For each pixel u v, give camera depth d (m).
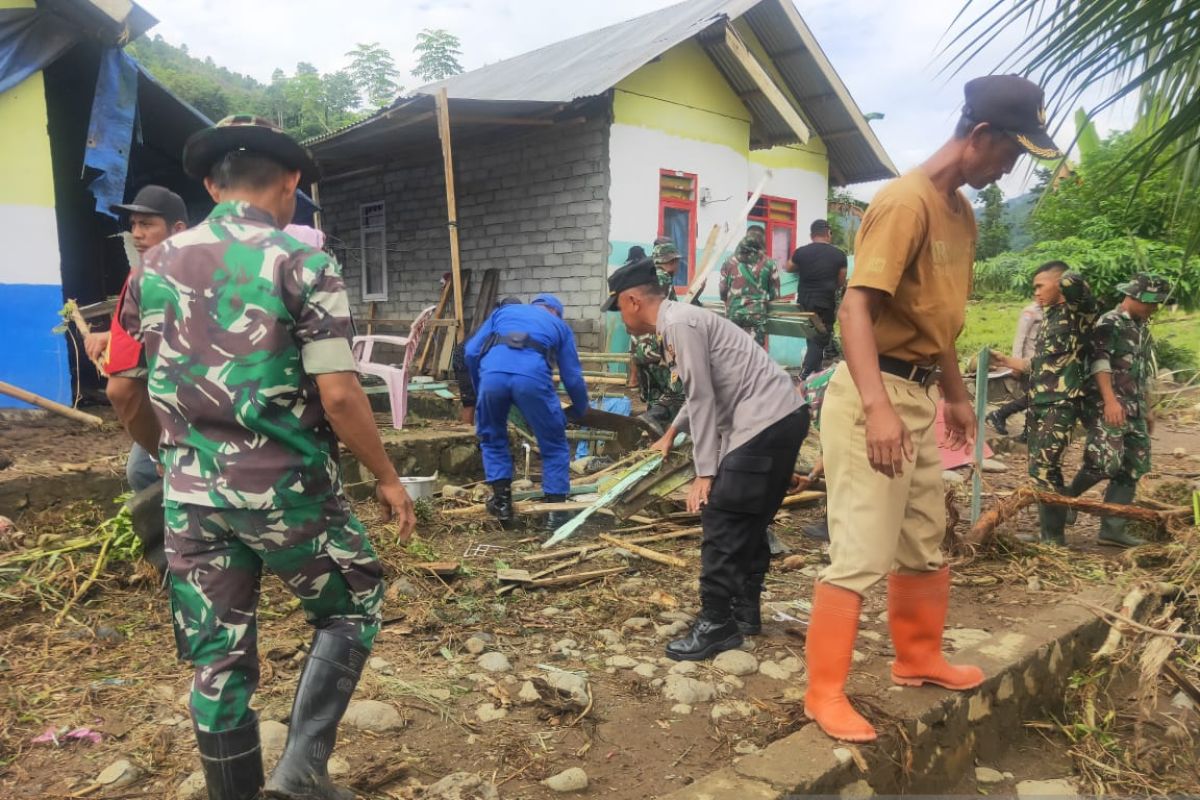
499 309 5.45
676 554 4.79
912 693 2.96
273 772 1.99
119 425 6.24
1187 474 7.22
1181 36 2.34
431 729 2.73
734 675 3.22
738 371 3.33
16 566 3.83
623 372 10.30
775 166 12.54
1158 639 3.22
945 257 2.60
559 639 3.54
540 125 10.30
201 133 2.04
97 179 6.65
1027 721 3.31
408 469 6.40
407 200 12.65
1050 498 4.91
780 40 11.56
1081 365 5.05
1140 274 5.19
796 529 5.40
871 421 2.43
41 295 6.47
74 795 2.28
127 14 6.34
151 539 3.78
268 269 1.90
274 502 1.91
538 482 6.70
